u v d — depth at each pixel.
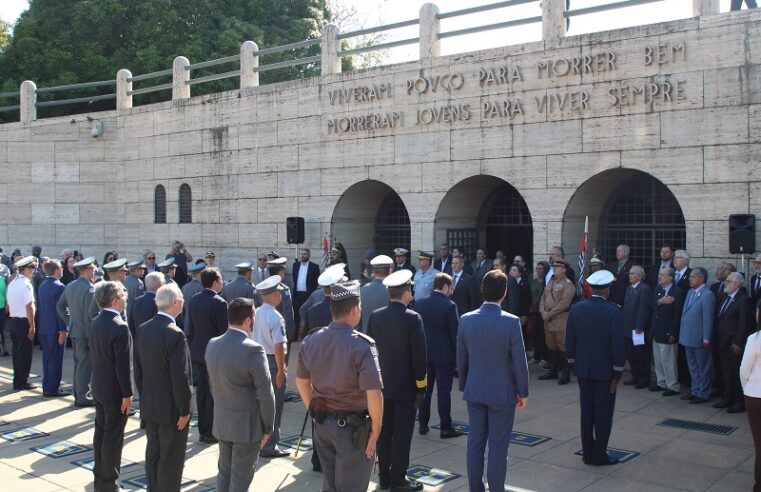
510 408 6.75
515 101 13.65
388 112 15.45
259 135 17.88
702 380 10.64
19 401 11.68
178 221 19.78
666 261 11.99
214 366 6.16
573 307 8.09
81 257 19.28
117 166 21.52
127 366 7.11
